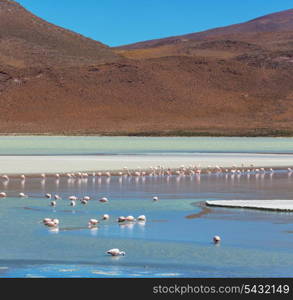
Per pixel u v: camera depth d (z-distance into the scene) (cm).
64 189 4403
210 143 12512
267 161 7344
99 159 7181
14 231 2748
